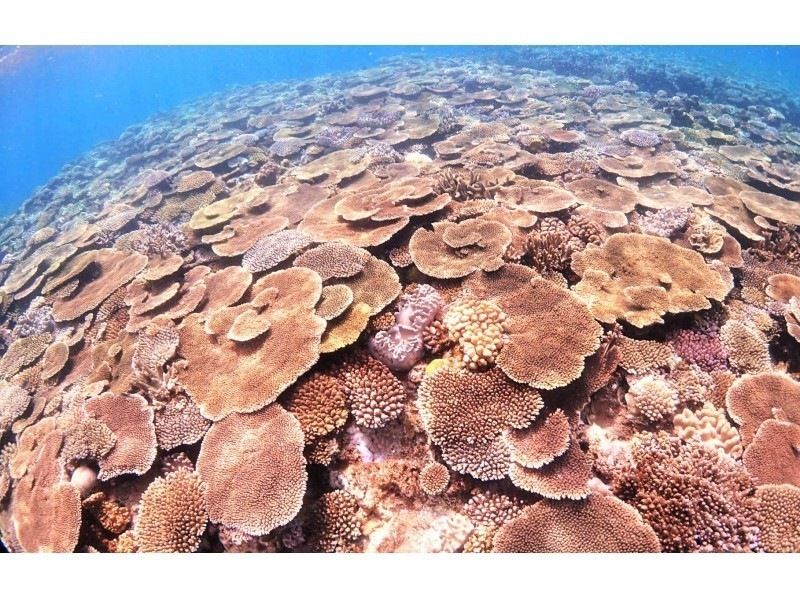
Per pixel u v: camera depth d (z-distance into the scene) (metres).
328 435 1.16
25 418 1.74
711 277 1.54
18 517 1.18
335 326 1.30
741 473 1.11
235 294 1.56
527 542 1.04
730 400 1.26
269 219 2.24
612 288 1.49
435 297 1.31
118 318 1.94
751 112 5.37
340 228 1.78
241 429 1.15
